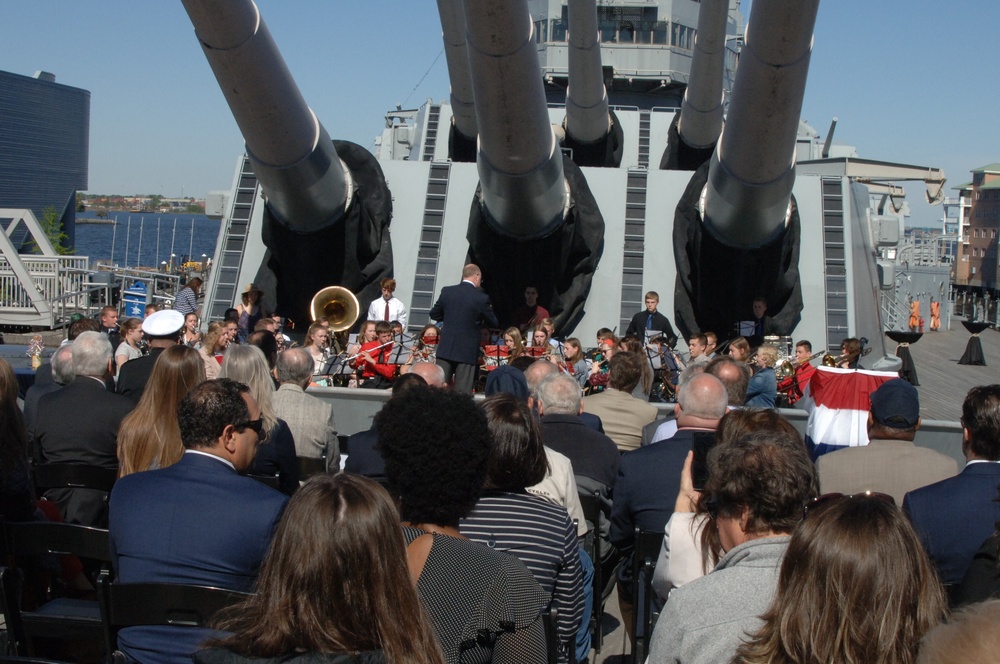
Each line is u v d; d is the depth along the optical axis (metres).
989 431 4.24
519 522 3.96
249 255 12.91
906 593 2.43
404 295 12.58
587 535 5.35
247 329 11.82
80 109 102.31
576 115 15.12
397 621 2.54
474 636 2.98
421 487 3.34
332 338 11.56
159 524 3.77
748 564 2.96
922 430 7.64
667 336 11.73
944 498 4.18
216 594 3.57
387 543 2.57
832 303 12.23
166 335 7.72
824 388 7.57
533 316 11.91
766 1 8.53
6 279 19.52
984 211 73.19
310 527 2.53
